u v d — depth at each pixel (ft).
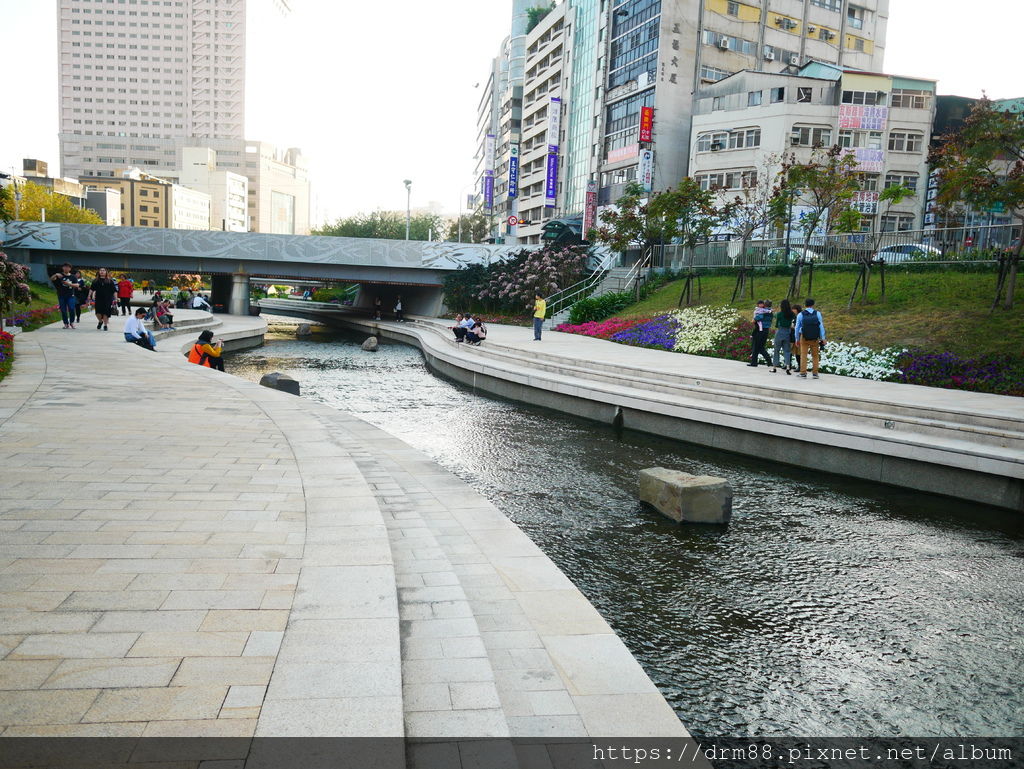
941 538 26.40
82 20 595.06
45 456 22.33
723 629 18.70
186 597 12.03
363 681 9.52
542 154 222.48
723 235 109.29
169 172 584.40
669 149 158.81
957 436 32.94
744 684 15.96
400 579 15.97
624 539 25.53
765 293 80.89
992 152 65.26
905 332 55.93
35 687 9.03
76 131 603.67
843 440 34.86
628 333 82.43
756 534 26.43
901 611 20.07
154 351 58.49
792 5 171.83
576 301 113.80
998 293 55.72
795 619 19.39
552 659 13.47
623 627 18.69
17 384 37.78
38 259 146.92
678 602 20.33
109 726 8.28
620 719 11.46
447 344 89.56
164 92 609.42
